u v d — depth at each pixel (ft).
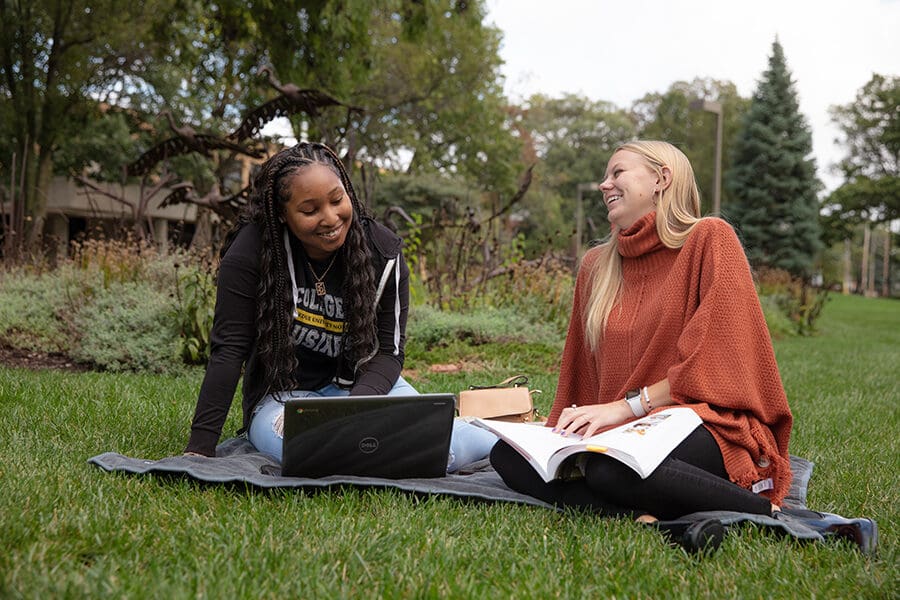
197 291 23.85
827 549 8.68
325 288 11.87
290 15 46.16
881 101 145.89
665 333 10.11
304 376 12.35
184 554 7.61
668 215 10.52
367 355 12.01
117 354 23.29
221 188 29.48
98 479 9.99
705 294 9.88
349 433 10.28
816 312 59.72
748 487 9.61
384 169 94.68
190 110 77.66
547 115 187.73
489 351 27.99
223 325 11.71
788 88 124.26
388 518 9.04
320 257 11.78
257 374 12.25
